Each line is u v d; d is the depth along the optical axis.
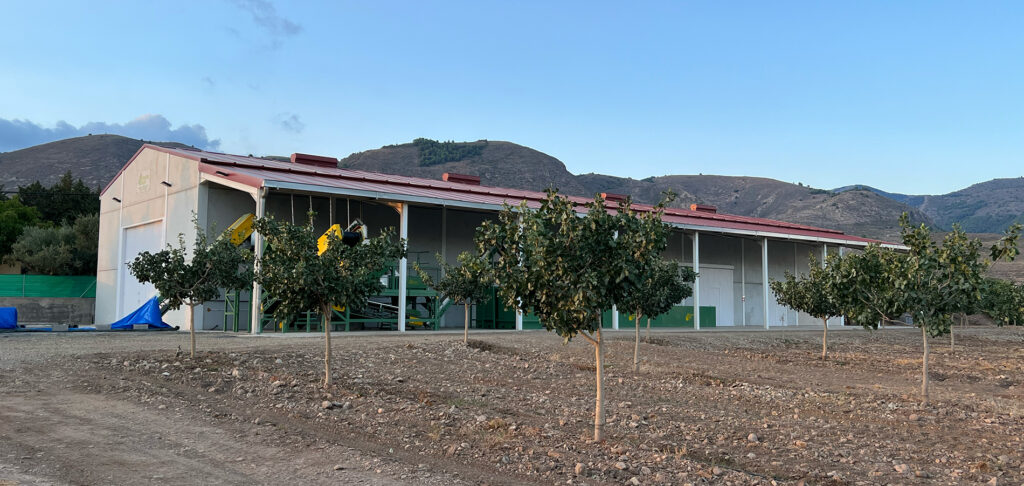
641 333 33.62
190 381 14.24
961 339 43.03
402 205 30.28
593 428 11.38
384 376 16.31
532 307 10.15
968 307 14.75
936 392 17.52
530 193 47.12
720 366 22.17
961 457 10.27
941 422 13.14
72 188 69.00
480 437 10.34
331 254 14.15
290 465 8.69
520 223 10.05
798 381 19.12
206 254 17.44
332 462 8.87
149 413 11.33
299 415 11.55
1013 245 13.93
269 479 8.11
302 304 13.95
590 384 16.80
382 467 8.70
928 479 8.98
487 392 14.77
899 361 25.94
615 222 9.62
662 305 20.17
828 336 39.72
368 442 9.96
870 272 15.88
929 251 14.76
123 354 17.58
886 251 16.52
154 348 19.53
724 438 11.05
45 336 24.28
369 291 14.73
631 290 9.98
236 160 35.25
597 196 9.90
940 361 26.75
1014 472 9.44
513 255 9.95
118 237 39.06
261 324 27.05
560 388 15.99
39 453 8.79
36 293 45.66
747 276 53.66
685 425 11.98
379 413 11.84
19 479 7.67
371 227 36.94
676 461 9.24
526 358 21.47
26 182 168.12
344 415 11.62
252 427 10.58
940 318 14.55
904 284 14.55
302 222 34.69
